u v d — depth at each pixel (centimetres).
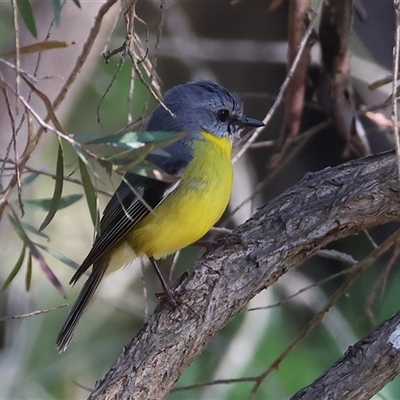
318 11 856
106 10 709
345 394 667
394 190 743
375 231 1255
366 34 1258
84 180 639
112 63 1359
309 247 761
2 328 1269
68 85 702
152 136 626
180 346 717
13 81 950
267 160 1341
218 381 843
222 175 905
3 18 1294
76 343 1343
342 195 760
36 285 1333
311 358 1185
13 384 1215
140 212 875
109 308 1384
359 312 1215
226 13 1356
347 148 1020
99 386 692
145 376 695
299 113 996
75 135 623
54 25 1002
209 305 734
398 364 667
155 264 925
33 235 1298
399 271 1158
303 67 976
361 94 1211
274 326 1212
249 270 751
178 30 1342
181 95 957
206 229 905
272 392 1142
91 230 1412
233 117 964
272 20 1349
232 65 1373
